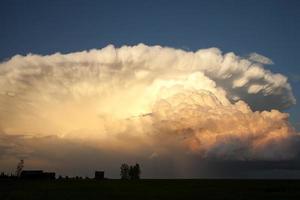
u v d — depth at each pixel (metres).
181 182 144.00
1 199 73.19
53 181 142.62
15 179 154.88
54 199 73.19
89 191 93.25
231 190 96.19
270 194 83.50
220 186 113.88
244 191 92.56
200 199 74.12
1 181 138.00
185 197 77.75
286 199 73.62
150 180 164.62
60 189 99.69
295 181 148.75
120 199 73.94
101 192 89.88
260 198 75.19
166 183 134.75
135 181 152.50
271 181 150.62
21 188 102.81
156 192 91.12
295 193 86.00
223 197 77.38
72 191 92.44
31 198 74.94
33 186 112.00
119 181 148.25
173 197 77.94
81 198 75.31
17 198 74.81
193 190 97.44
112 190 97.31
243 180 164.62
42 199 73.31
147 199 74.06
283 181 149.75
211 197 78.00
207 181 154.00
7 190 95.50
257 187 106.81
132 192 90.75
